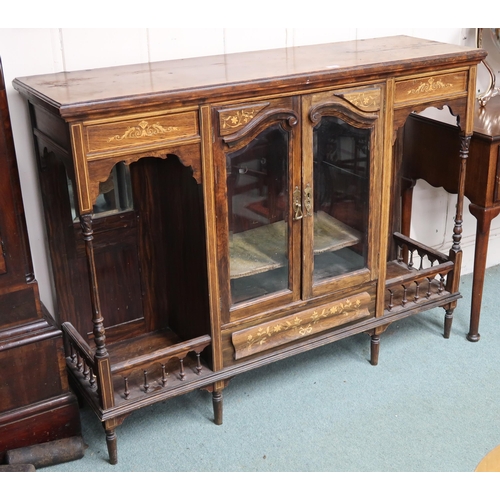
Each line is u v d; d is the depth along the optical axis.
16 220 1.93
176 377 2.15
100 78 2.01
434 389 2.40
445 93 2.30
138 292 2.44
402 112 2.24
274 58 2.27
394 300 2.60
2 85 1.84
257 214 2.09
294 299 2.25
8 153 1.88
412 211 3.06
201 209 2.00
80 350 2.11
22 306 2.01
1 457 2.06
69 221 2.24
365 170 2.25
